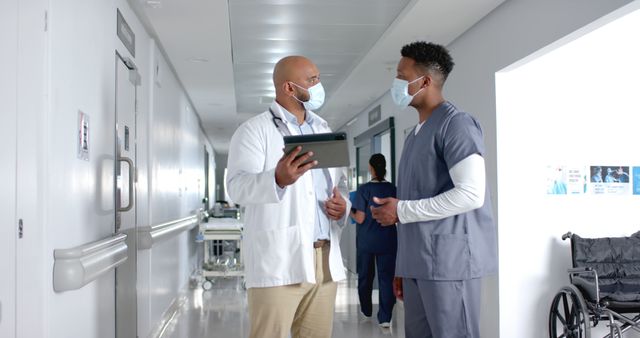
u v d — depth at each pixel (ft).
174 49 18.48
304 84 7.37
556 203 15.01
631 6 9.75
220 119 37.22
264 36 19.22
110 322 11.16
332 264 7.66
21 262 7.36
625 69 15.34
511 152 14.92
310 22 17.54
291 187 7.18
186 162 27.37
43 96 7.54
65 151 8.27
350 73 23.13
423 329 7.51
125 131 12.82
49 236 7.59
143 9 14.37
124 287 12.45
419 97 7.54
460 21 15.71
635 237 14.58
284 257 7.08
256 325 7.23
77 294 8.89
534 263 14.89
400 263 7.56
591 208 15.10
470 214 7.14
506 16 14.14
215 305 22.58
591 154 15.19
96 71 10.14
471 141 6.81
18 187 7.42
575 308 13.62
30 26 7.58
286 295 7.15
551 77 15.11
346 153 6.23
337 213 7.54
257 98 32.91
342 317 20.15
